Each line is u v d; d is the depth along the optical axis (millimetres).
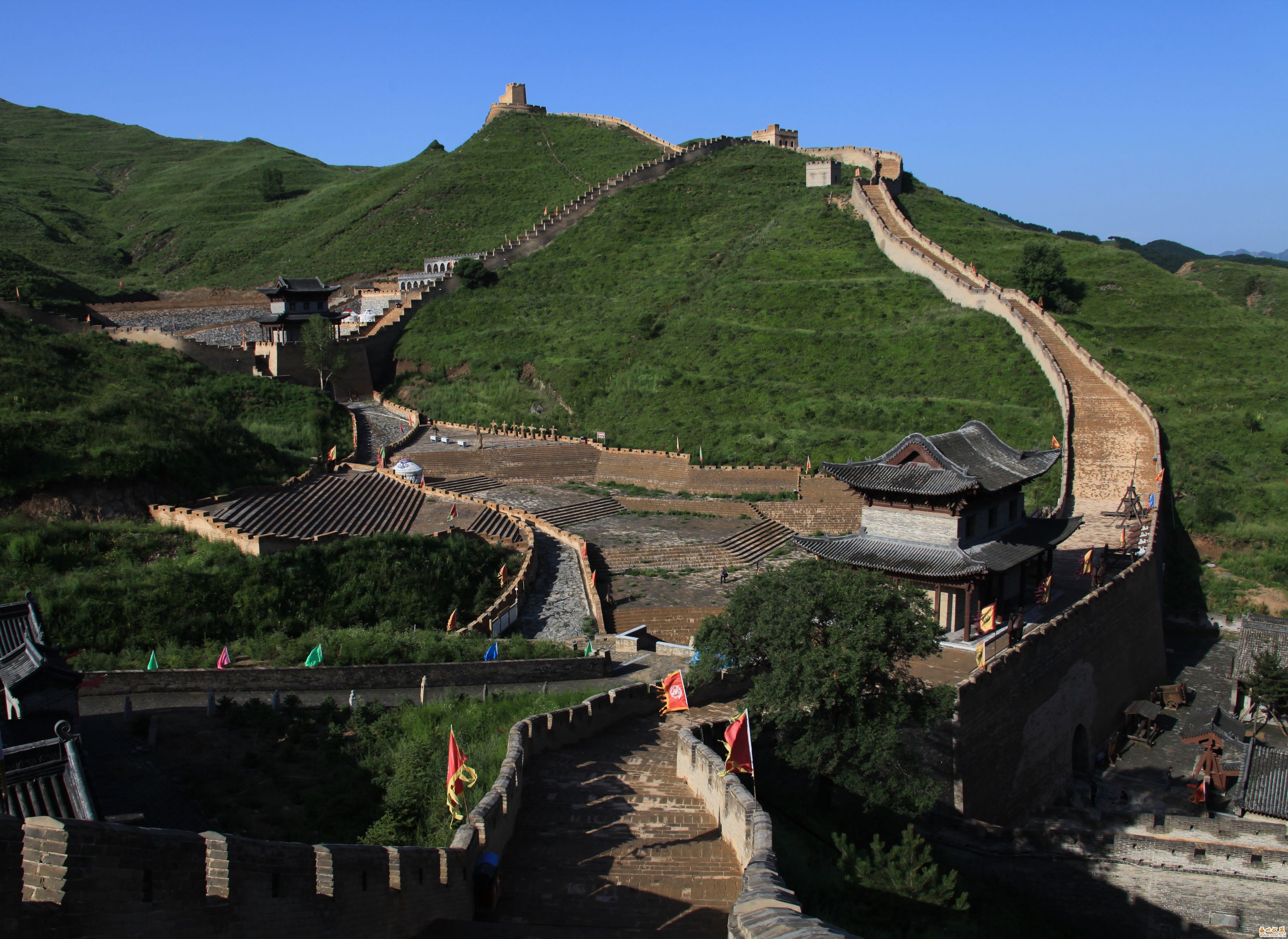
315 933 17438
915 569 54031
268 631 54875
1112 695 62188
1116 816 46219
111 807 27688
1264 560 82688
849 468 58250
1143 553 73000
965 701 43781
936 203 167625
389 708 38125
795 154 195625
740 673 41969
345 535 63125
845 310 123000
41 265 159750
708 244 153250
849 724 35750
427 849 21641
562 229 168625
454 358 128375
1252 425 96125
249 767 31953
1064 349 108062
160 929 14367
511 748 30859
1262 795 49156
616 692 40281
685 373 115438
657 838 27719
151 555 59031
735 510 89625
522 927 22047
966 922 35750
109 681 37875
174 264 195250
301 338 118500
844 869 33375
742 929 14688
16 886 13047
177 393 93875
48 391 73375
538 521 81125
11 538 55844
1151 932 42312
